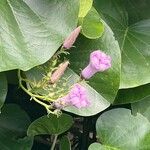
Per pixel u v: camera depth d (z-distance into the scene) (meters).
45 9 0.45
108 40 0.49
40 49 0.43
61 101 0.43
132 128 0.54
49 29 0.44
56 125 0.50
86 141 0.61
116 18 0.55
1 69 0.41
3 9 0.43
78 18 0.46
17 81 0.49
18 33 0.43
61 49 0.44
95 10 0.48
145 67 0.53
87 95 0.47
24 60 0.42
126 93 0.53
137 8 0.57
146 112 0.55
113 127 0.53
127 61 0.53
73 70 0.49
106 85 0.49
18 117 0.53
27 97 0.57
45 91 0.45
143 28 0.56
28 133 0.51
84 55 0.49
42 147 0.60
